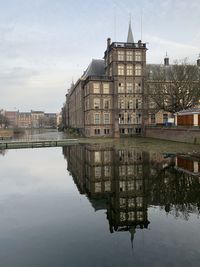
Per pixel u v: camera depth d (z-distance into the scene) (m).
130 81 69.25
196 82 59.66
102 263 8.42
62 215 12.96
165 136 56.62
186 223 11.51
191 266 8.12
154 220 11.93
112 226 11.45
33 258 8.85
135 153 33.34
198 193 15.63
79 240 10.16
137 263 8.37
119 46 68.06
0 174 23.47
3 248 9.62
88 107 70.38
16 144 53.97
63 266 8.30
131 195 15.80
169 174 20.56
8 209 14.01
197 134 43.75
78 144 51.91
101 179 20.08
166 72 73.25
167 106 61.28
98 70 79.44
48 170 25.12
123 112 69.31
